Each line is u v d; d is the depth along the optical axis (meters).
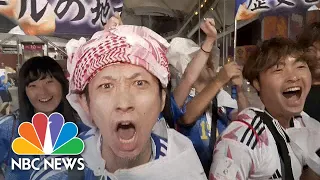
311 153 0.79
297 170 0.76
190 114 0.86
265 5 0.98
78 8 0.76
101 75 0.46
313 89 0.92
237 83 0.90
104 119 0.47
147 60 0.46
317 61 0.88
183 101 0.87
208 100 0.86
